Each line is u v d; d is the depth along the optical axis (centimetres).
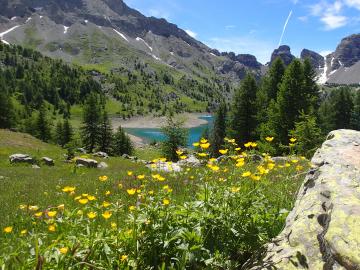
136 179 1300
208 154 659
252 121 5503
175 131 5062
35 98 19362
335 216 391
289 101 4466
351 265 337
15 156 4075
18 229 706
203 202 471
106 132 9456
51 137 11119
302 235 413
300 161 830
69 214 520
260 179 538
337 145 611
